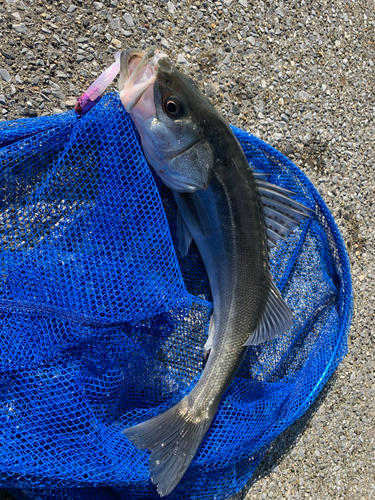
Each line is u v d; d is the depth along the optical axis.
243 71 0.60
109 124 0.44
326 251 0.59
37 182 0.47
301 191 0.57
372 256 0.68
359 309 0.67
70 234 0.45
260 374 0.55
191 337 0.51
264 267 0.49
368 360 0.66
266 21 0.62
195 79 0.58
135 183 0.45
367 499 0.64
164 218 0.45
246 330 0.48
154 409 0.48
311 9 0.65
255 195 0.48
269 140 0.62
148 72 0.43
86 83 0.53
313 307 0.58
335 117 0.67
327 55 0.66
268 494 0.58
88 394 0.45
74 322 0.44
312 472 0.61
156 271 0.45
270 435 0.51
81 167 0.46
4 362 0.42
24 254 0.44
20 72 0.51
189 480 0.49
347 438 0.64
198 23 0.58
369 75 0.69
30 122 0.45
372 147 0.69
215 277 0.48
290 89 0.63
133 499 0.49
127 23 0.54
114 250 0.45
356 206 0.68
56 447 0.42
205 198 0.47
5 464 0.40
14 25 0.50
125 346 0.45
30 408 0.43
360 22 0.69
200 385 0.46
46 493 0.45
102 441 0.44
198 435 0.45
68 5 0.52
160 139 0.44
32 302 0.43
